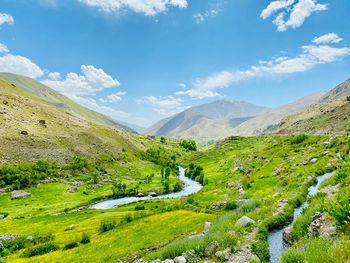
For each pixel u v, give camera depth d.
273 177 85.94
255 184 79.62
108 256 40.03
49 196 144.38
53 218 104.50
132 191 152.38
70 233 72.19
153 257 33.09
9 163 170.38
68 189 155.25
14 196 140.25
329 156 84.06
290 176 73.19
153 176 197.38
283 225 37.81
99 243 50.06
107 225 65.06
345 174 49.84
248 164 143.75
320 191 47.72
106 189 161.25
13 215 116.81
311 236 27.38
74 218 99.62
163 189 154.25
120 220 71.00
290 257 22.00
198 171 187.62
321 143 126.88
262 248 29.58
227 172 161.12
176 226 48.81
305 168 78.25
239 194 75.44
